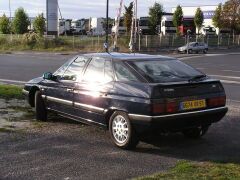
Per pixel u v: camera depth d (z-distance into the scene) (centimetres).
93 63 794
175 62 778
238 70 2561
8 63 2877
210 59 3862
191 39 6456
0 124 879
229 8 7669
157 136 792
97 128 852
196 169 595
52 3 5641
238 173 575
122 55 783
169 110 668
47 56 4012
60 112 856
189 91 693
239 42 7475
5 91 1305
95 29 7700
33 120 924
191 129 749
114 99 709
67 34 7612
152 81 689
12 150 693
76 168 605
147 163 631
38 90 918
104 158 655
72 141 755
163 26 7819
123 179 561
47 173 584
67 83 827
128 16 6688
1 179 560
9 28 6812
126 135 697
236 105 1160
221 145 738
